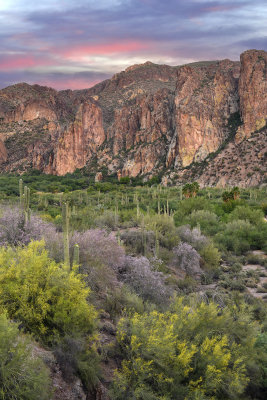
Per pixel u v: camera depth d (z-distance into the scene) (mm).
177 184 150000
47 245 10406
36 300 6332
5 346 4668
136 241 20156
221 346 6656
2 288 6336
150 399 5715
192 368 6152
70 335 6141
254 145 149375
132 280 11625
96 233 12586
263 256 26734
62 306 6426
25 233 11977
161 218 27719
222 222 36625
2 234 11609
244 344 7594
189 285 16422
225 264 24266
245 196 83375
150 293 11367
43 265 7004
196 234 26047
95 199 83688
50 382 5078
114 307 9148
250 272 21078
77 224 21906
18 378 4598
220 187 131625
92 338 6535
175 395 5852
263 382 7172
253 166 138250
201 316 7488
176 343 6523
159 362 6086
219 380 6035
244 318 8383
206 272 20531
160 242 21891
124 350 6793
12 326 5090
